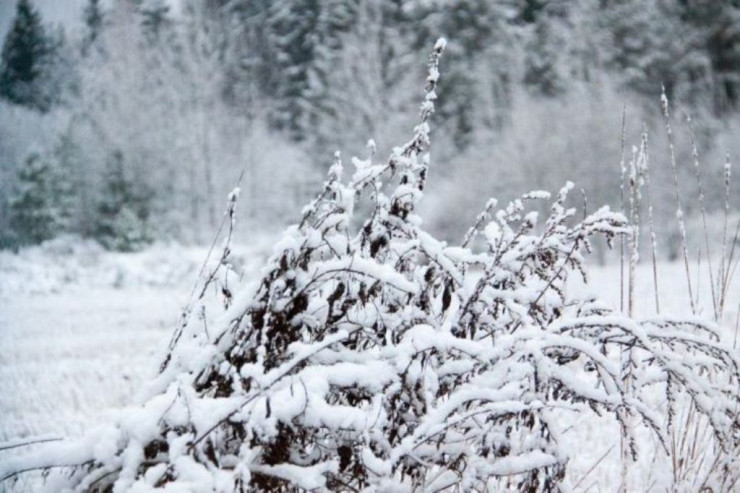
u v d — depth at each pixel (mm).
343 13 51344
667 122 3232
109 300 19422
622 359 2455
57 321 15180
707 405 2318
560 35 46969
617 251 24562
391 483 2100
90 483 1894
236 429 1935
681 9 44625
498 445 2188
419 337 2074
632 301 2889
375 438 2008
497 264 2434
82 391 8094
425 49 44312
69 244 35094
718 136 28766
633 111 30547
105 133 43156
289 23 55594
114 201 39812
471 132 39719
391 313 2375
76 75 55781
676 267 21203
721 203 25812
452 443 2150
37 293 21656
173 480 1878
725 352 2365
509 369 2121
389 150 37750
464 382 2299
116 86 47062
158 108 45250
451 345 2055
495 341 2271
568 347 2152
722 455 2736
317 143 43375
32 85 58156
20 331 13766
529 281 2555
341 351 2201
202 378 2121
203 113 45781
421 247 2379
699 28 43312
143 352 10820
